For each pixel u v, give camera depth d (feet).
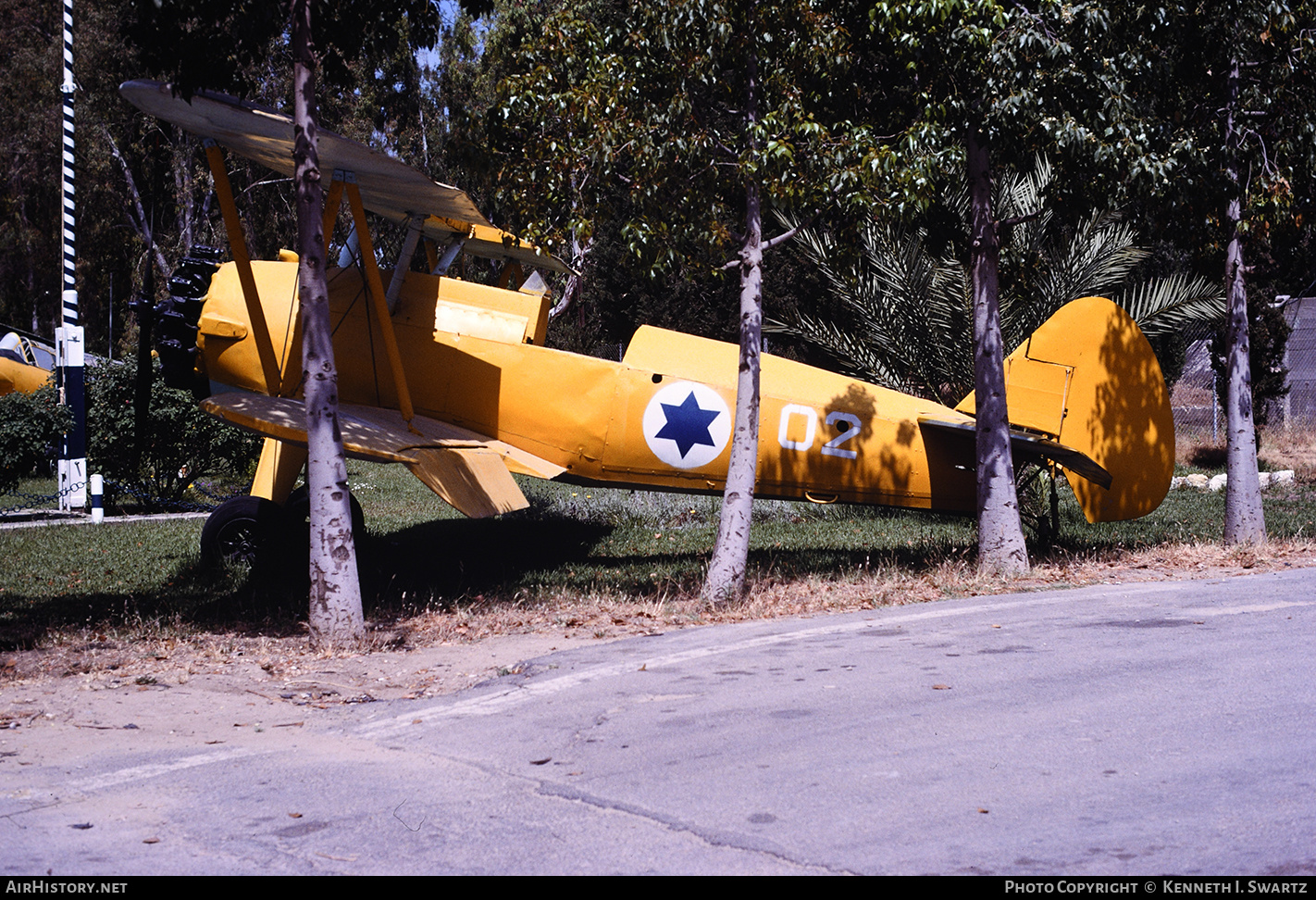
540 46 28.73
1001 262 43.55
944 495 36.73
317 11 26.76
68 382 52.39
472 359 34.76
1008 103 28.53
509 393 34.73
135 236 100.27
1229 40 33.55
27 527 46.62
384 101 85.46
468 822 12.11
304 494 38.65
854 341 49.90
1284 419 78.54
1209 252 37.19
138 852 11.28
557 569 35.60
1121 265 47.01
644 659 21.13
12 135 109.60
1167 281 48.06
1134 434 35.50
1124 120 29.81
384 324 30.78
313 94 24.35
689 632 24.06
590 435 34.63
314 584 23.56
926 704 16.71
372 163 27.61
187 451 53.57
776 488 35.78
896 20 28.55
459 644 23.62
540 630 25.16
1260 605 24.58
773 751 14.53
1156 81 31.68
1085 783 12.66
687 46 27.50
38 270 136.46
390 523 47.19
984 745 14.37
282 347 34.17
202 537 34.40
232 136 28.50
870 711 16.40
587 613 27.02
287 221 97.50
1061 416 35.60
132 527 46.52
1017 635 22.04
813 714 16.40
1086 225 46.60
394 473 68.74
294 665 21.61
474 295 35.88
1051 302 46.52
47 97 106.01
